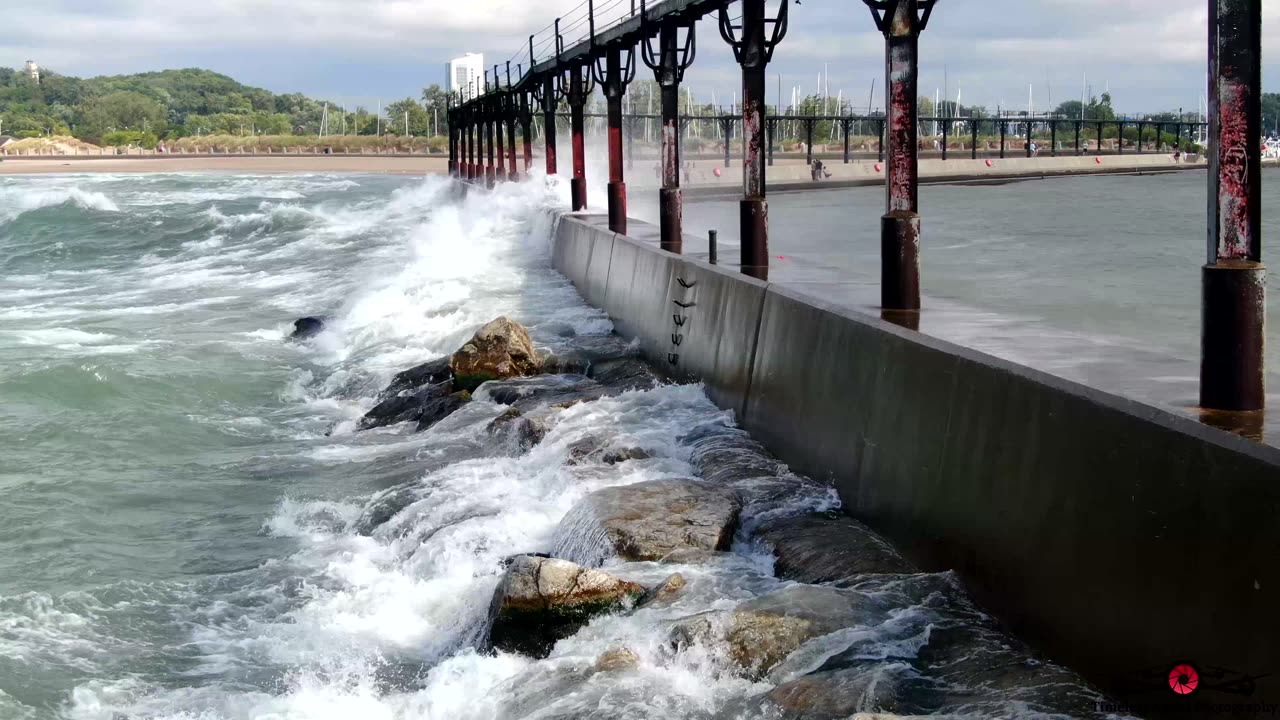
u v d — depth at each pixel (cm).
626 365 1438
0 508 1104
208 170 10519
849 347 875
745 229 1359
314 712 686
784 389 1002
